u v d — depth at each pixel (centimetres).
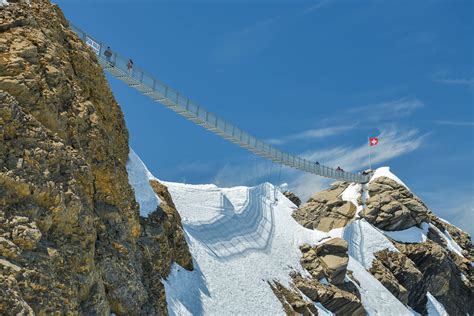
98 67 2492
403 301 5112
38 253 1466
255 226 4631
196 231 3750
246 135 4859
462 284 6209
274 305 3334
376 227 6116
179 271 2798
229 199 4953
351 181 6744
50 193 1584
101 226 1958
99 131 2127
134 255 2164
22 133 1596
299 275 4128
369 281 4959
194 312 2567
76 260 1619
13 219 1443
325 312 3856
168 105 3806
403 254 5647
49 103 1797
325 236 4909
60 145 1733
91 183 1900
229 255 3666
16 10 1992
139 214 2467
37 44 1942
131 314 1933
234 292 3133
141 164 3162
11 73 1733
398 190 6562
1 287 1270
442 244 6375
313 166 6297
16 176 1502
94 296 1673
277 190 6397
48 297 1425
